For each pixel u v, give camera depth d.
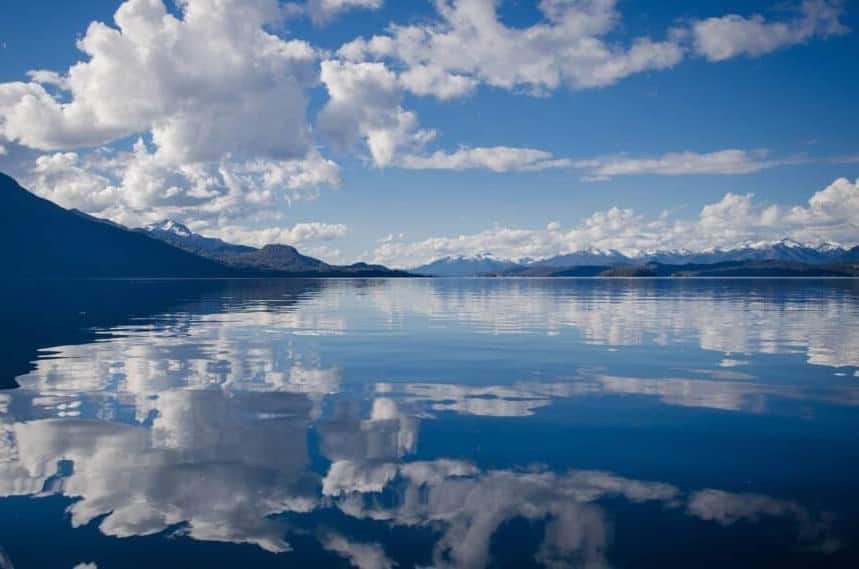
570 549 6.95
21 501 8.33
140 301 66.88
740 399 14.65
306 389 15.93
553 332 31.80
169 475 9.30
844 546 7.02
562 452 10.43
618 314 45.66
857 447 10.68
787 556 6.79
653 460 10.00
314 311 50.69
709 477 9.22
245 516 7.85
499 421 12.49
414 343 26.70
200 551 6.94
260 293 96.50
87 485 8.91
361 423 12.33
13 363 20.41
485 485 8.89
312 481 9.06
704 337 28.66
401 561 6.68
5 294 78.62
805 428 11.92
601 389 15.95
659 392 15.46
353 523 7.64
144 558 6.79
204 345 25.73
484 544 7.09
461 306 58.66
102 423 12.30
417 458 10.12
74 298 71.56
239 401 14.45
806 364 20.11
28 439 11.15
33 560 6.75
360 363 20.61
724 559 6.73
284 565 6.61
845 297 76.00
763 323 36.47
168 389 15.93
